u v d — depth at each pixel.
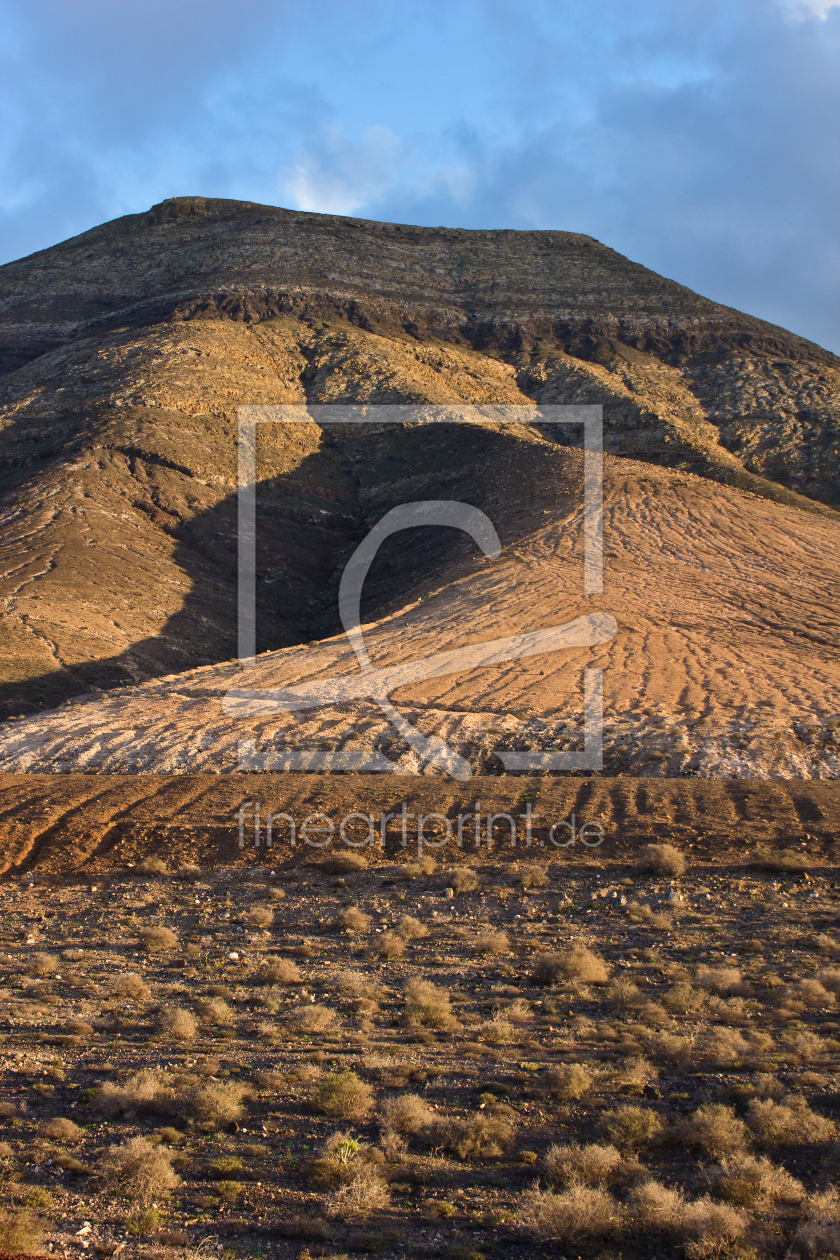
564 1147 8.66
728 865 21.86
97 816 26.94
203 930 19.62
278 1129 9.65
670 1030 12.48
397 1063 11.48
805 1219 7.45
